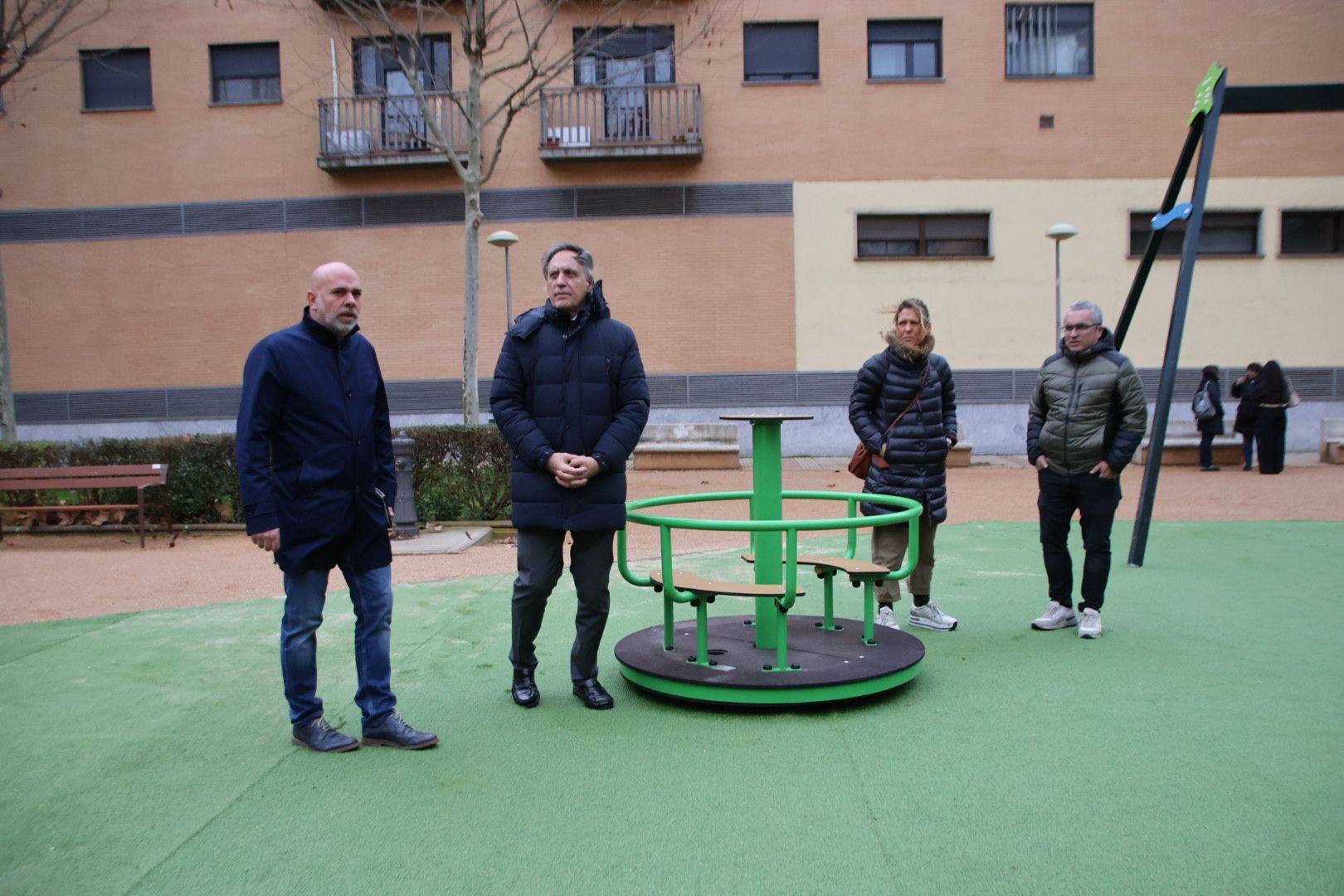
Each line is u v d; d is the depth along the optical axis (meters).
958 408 18.42
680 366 18.39
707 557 8.13
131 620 5.84
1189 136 7.90
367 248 18.36
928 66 18.41
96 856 2.71
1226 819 2.83
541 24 17.86
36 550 8.91
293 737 3.69
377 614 3.58
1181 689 4.15
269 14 18.20
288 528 3.38
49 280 18.62
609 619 5.80
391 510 3.65
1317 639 5.00
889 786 3.12
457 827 2.86
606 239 18.30
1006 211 18.28
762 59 18.33
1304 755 3.34
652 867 2.59
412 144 18.20
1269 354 18.44
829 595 4.79
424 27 17.94
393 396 18.42
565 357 3.77
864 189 18.27
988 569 7.19
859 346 18.36
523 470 3.79
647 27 18.02
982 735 3.60
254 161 18.41
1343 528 8.90
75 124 18.47
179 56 18.34
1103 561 5.10
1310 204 18.34
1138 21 18.11
